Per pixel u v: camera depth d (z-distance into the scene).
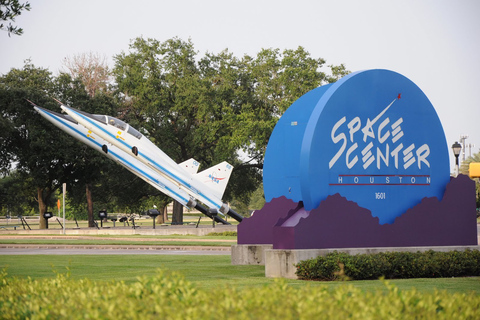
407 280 19.38
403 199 24.25
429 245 24.11
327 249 21.23
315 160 22.23
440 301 10.31
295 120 25.25
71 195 79.31
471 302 10.14
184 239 45.47
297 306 9.16
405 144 24.50
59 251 35.16
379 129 23.84
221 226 58.34
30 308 10.45
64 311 9.55
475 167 20.03
